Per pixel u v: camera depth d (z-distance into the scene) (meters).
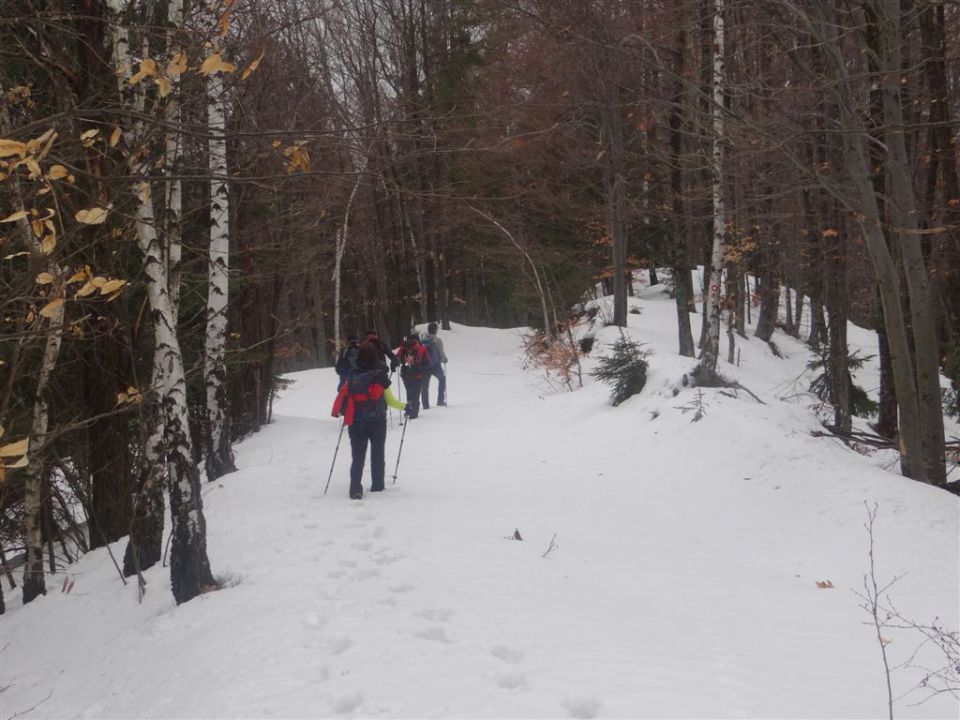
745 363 22.61
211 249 10.57
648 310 26.69
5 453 3.58
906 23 9.27
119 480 8.99
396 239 30.56
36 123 3.80
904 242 9.36
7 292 4.96
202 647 5.20
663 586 6.72
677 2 12.15
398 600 5.67
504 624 5.13
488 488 10.27
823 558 7.64
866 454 11.20
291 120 9.91
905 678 4.94
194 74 5.32
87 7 6.82
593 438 13.03
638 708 3.87
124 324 7.30
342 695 4.05
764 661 4.96
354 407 9.28
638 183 22.75
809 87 9.21
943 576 6.97
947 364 15.16
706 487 9.77
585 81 15.31
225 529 8.08
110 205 4.17
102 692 5.25
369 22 22.23
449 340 30.61
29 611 7.66
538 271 27.98
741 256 20.41
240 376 15.53
